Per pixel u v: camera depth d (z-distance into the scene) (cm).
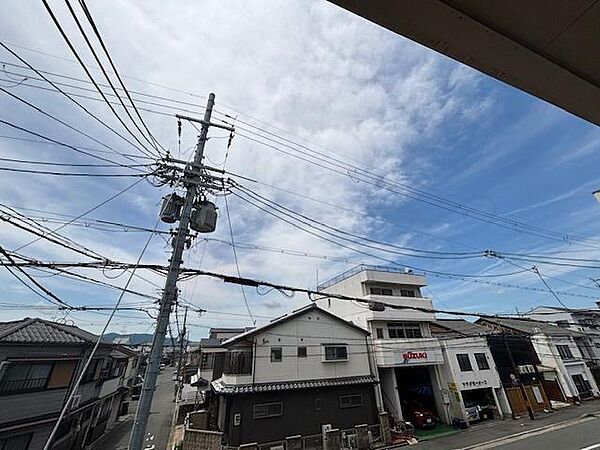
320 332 1925
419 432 1855
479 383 2128
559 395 2452
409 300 2336
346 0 130
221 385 1769
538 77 170
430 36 147
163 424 2194
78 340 1376
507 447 1473
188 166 894
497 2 137
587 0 137
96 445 1731
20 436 1116
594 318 3147
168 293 746
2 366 1085
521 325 2955
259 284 832
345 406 1772
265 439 1516
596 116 199
